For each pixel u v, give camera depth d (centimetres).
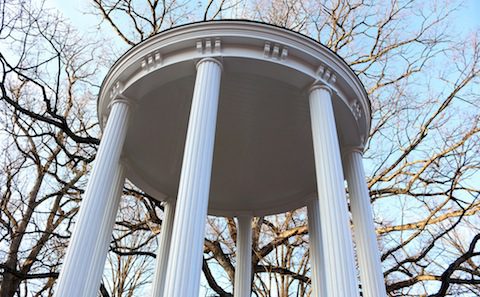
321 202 780
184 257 627
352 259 706
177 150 1365
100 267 1100
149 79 988
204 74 879
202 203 695
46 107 1944
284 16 2375
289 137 1320
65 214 2003
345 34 2378
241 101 1184
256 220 2283
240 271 1464
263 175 1491
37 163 2025
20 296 2014
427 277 1858
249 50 941
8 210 1961
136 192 2072
